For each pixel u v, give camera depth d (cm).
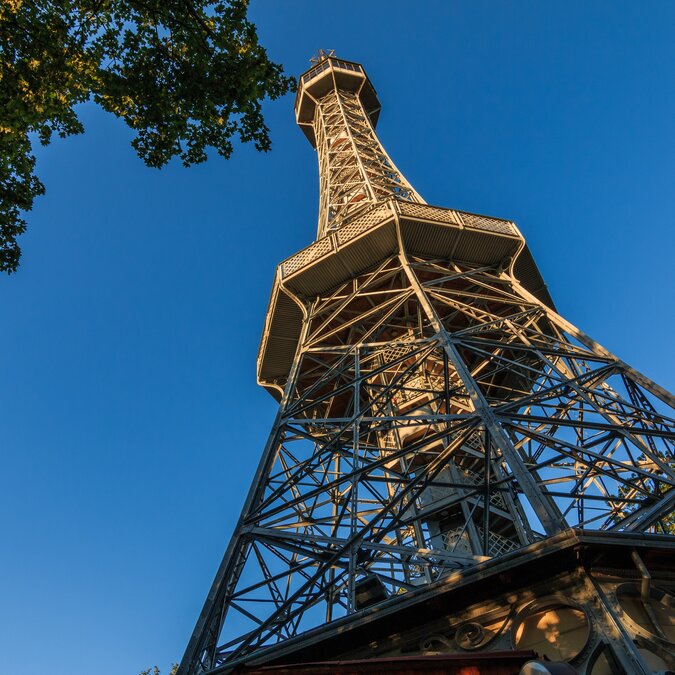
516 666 909
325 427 2684
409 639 1195
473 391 1634
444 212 2802
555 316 2372
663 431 1593
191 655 1284
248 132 1565
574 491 1889
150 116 1516
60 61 1397
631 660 991
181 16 1449
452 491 2095
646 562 1159
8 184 1481
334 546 1605
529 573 1152
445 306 2758
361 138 4831
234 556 1559
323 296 2828
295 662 1196
